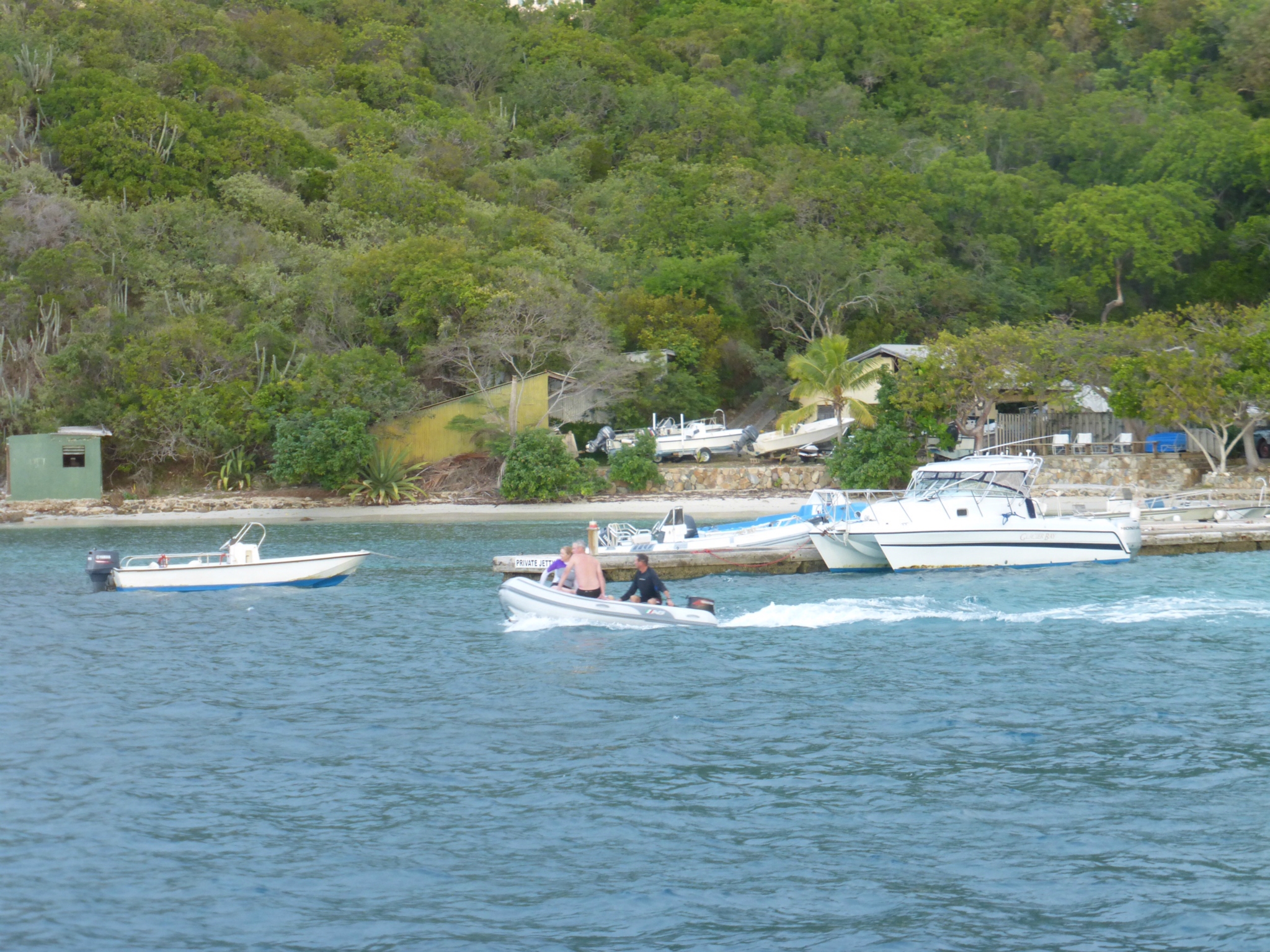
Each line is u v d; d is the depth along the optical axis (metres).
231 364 67.81
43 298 71.94
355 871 12.62
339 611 29.91
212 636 26.41
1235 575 34.28
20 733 18.05
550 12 158.25
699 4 158.00
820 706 19.20
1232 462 62.91
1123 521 36.91
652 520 54.25
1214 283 90.06
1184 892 11.80
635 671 22.09
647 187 101.44
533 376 68.69
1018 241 97.31
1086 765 15.84
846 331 86.31
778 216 91.62
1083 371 60.56
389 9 143.12
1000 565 36.09
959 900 11.75
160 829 13.84
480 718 18.69
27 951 10.82
